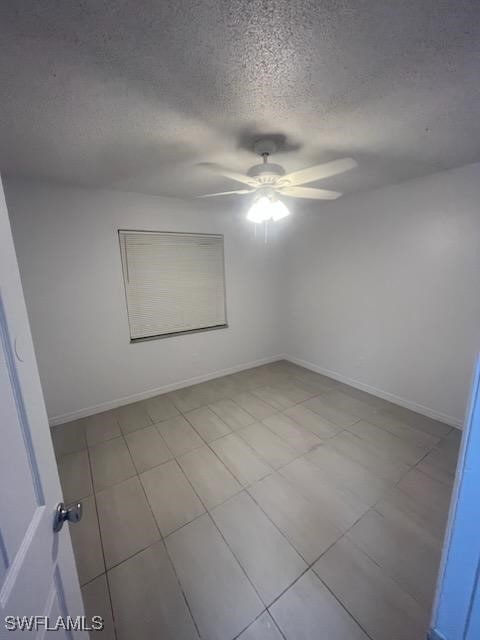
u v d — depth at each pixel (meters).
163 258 3.15
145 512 1.73
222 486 1.93
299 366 4.16
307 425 2.64
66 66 1.06
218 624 1.18
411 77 1.17
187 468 2.11
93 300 2.80
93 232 2.72
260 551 1.48
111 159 1.96
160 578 1.36
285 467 2.09
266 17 0.88
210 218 3.42
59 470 2.11
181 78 1.15
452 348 2.49
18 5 0.80
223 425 2.67
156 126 1.52
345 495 1.83
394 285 2.85
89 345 2.84
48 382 2.67
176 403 3.12
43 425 0.71
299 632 1.15
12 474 0.56
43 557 0.64
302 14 0.87
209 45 0.98
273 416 2.81
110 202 2.77
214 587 1.32
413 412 2.83
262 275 4.02
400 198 2.69
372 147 1.85
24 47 0.96
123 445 2.40
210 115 1.43
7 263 0.61
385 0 0.83
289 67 1.10
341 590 1.29
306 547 1.50
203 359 3.66
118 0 0.81
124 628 1.18
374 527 1.60
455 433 2.46
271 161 2.05
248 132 1.61
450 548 0.68
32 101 1.27
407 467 2.07
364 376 3.30
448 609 0.71
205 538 1.56
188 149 1.81
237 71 1.11
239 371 4.01
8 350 0.59
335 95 1.28
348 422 2.67
